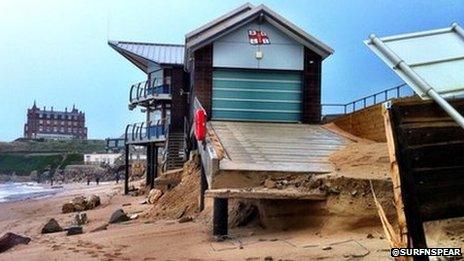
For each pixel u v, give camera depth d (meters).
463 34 5.23
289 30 24.64
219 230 11.73
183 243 11.39
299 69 25.16
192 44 24.11
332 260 8.17
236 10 25.75
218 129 21.12
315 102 25.09
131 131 40.84
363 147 16.67
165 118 37.09
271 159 15.02
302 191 11.47
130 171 67.69
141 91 40.88
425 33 5.28
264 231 11.84
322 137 20.09
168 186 28.98
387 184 10.70
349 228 10.54
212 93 24.69
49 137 177.75
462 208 4.80
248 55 24.92
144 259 9.99
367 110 20.25
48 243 14.46
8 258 11.84
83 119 194.88
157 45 41.25
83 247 12.48
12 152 141.62
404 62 4.85
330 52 24.77
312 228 11.20
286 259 8.60
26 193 70.12
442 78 4.81
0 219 30.78
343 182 11.12
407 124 4.83
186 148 31.11
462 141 4.80
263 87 25.05
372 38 5.16
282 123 24.69
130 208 27.47
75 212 29.55
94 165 106.94
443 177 4.79
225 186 12.96
